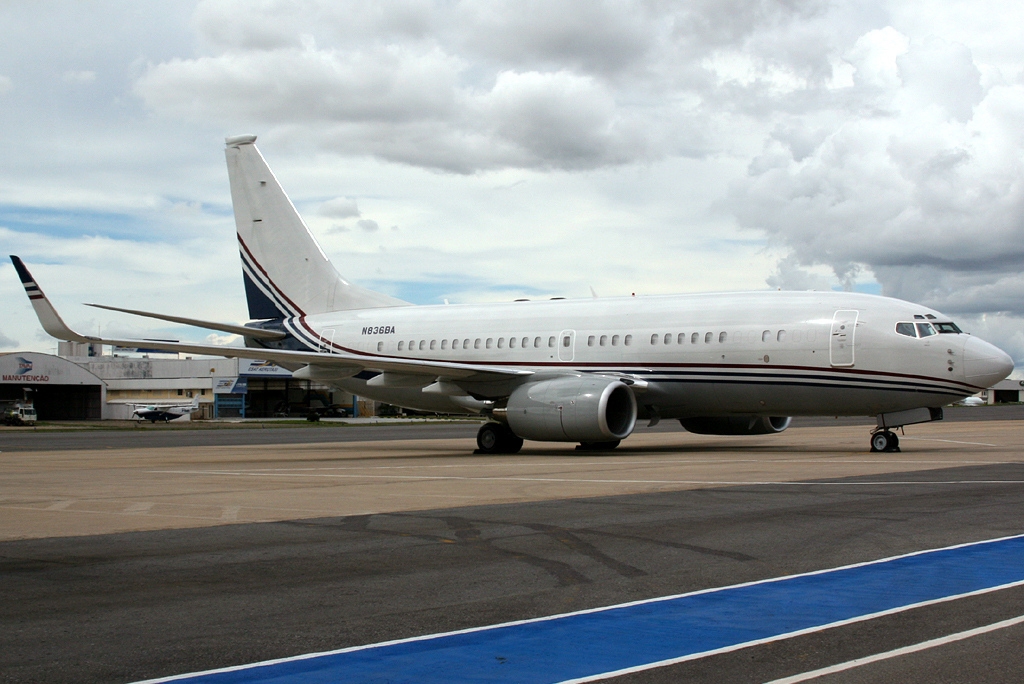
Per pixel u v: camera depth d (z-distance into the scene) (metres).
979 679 5.49
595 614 7.14
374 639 6.49
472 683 5.54
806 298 25.66
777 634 6.50
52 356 80.69
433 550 10.02
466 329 30.48
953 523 11.58
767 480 17.11
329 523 12.09
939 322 24.09
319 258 33.94
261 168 34.56
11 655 6.14
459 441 36.88
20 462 24.67
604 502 14.00
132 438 41.16
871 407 24.56
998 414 74.12
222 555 9.80
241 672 5.74
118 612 7.32
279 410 93.62
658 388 26.78
